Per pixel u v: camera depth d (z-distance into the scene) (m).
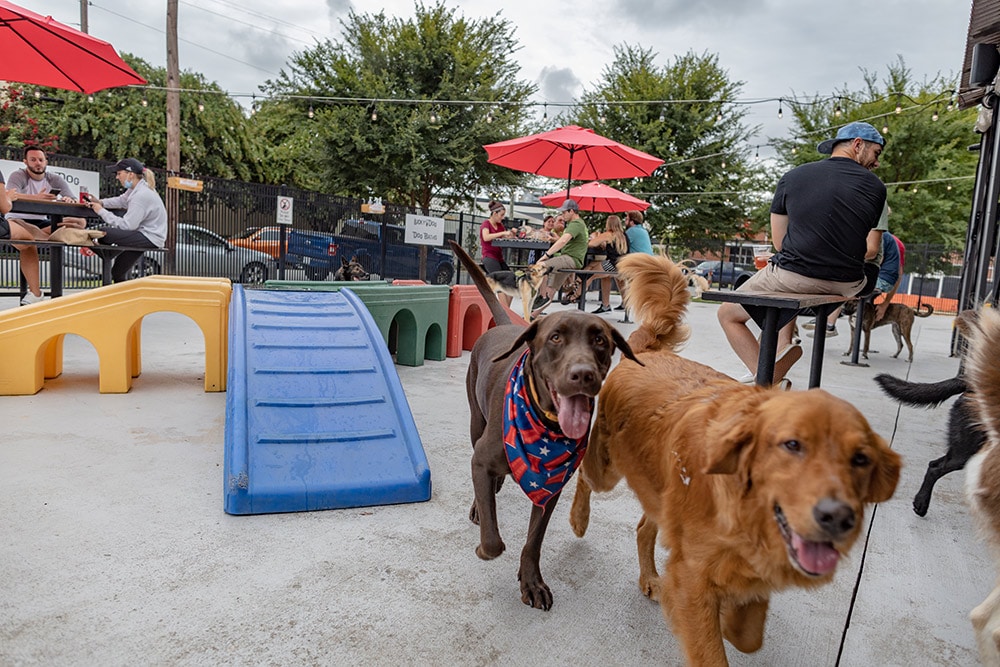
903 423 5.29
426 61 24.00
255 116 29.23
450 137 24.17
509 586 2.61
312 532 2.95
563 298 13.48
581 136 10.11
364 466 3.34
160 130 24.78
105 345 4.92
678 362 2.69
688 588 1.96
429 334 7.30
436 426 4.68
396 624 2.30
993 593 2.20
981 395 2.39
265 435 3.34
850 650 2.31
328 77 24.42
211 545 2.76
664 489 2.24
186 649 2.08
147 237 7.57
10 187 8.08
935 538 3.24
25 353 4.80
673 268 3.16
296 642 2.16
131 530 2.85
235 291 4.77
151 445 3.89
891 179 27.14
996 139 6.61
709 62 28.17
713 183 27.52
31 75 7.14
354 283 6.75
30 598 2.29
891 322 8.34
